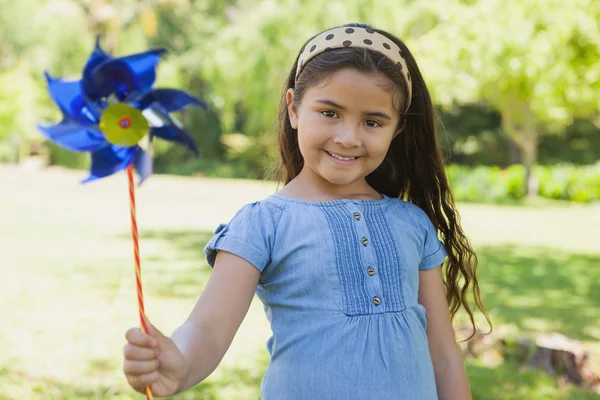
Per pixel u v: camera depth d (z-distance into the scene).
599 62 9.57
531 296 7.11
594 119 19.94
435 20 16.14
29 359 4.39
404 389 1.78
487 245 10.99
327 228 1.84
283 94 2.14
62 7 20.47
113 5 20.44
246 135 24.34
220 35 20.50
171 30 23.39
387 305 1.83
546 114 16.97
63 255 8.46
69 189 16.98
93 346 4.71
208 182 21.20
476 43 11.60
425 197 2.22
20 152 23.78
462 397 1.95
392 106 1.87
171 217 12.67
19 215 12.12
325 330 1.77
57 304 5.90
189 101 1.71
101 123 1.63
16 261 7.96
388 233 1.91
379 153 1.87
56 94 1.67
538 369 4.60
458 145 26.11
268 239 1.83
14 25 21.89
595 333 5.66
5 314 5.52
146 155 1.71
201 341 1.66
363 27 1.91
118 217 12.38
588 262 9.52
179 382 1.54
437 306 2.00
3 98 22.61
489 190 19.81
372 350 1.77
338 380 1.74
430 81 14.09
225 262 1.79
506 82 12.12
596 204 19.03
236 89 19.89
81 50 20.33
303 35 17.88
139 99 1.69
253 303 6.08
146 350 1.44
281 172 2.20
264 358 4.54
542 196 20.06
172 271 7.62
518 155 25.61
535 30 10.77
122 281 6.94
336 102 1.82
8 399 3.68
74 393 3.78
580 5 9.35
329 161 1.85
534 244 11.21
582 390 4.36
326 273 1.80
